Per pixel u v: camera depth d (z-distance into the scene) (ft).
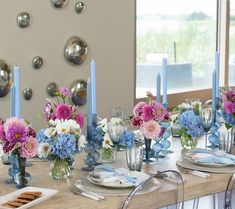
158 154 8.05
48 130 6.68
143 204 6.03
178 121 9.05
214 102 9.25
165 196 6.22
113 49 13.05
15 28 11.15
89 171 7.19
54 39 11.83
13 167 6.57
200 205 11.63
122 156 8.25
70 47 12.07
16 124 6.17
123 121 7.70
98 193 6.08
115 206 5.85
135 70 13.75
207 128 8.86
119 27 13.14
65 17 11.96
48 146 6.64
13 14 11.09
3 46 10.99
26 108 11.51
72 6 12.06
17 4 11.13
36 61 11.52
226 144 8.46
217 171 7.20
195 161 7.50
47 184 6.54
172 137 9.82
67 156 6.68
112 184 6.21
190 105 9.41
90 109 7.50
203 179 6.84
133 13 13.48
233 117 9.05
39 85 11.68
